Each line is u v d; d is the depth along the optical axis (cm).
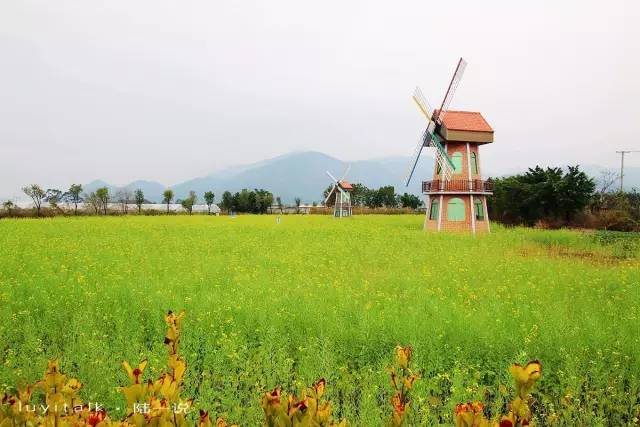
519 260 1844
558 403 654
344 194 6462
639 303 1091
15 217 5475
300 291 1180
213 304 1003
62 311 941
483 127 3491
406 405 260
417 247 2314
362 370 721
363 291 1224
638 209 3738
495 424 207
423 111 3566
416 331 819
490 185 3475
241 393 624
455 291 1253
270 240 2622
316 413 204
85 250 2006
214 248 2212
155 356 700
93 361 655
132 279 1332
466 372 691
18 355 740
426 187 3644
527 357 723
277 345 779
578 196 3759
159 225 3809
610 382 681
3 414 224
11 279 1253
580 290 1300
